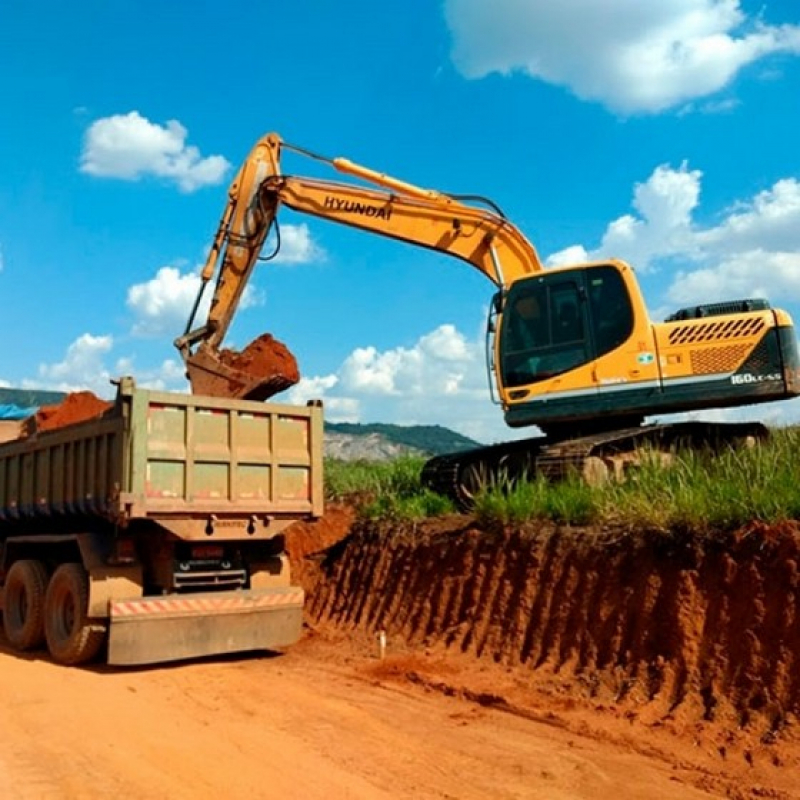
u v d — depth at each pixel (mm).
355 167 14297
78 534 9781
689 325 11820
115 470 9188
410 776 6062
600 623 8469
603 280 12211
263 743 6734
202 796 5523
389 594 11367
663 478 9539
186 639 9547
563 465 11305
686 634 7672
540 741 6930
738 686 7121
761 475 8555
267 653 10578
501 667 9008
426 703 8086
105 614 9312
